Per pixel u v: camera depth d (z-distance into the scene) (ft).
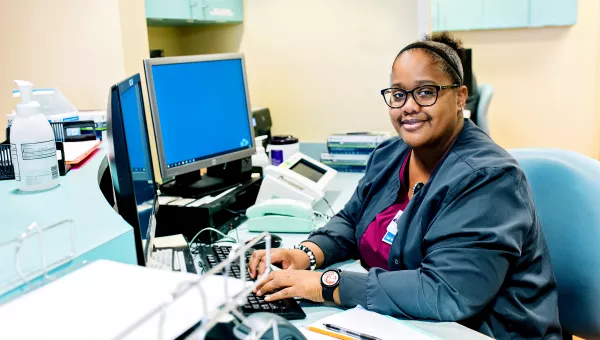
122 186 3.48
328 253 4.75
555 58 13.38
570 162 4.44
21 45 7.01
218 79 6.32
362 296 3.69
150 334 2.04
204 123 6.06
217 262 4.44
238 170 6.38
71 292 2.43
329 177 6.51
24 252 2.80
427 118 4.12
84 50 6.73
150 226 4.15
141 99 4.68
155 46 9.02
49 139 4.04
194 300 2.27
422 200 4.09
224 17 8.49
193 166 5.84
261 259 4.31
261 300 3.79
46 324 2.15
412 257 4.05
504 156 3.94
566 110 13.58
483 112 11.13
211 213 5.26
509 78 13.82
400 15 8.28
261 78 9.31
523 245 3.87
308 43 8.88
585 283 4.16
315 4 8.70
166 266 4.10
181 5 7.45
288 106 9.25
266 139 8.55
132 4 6.65
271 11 8.99
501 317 3.87
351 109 8.86
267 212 5.58
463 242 3.64
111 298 2.37
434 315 3.50
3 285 2.40
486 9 13.08
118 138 3.43
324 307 3.82
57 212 3.45
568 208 4.33
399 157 4.75
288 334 2.22
